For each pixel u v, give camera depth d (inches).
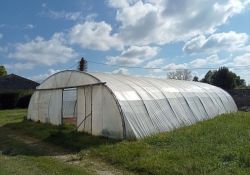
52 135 651.5
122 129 602.5
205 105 871.7
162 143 532.4
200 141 526.9
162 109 703.7
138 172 419.8
